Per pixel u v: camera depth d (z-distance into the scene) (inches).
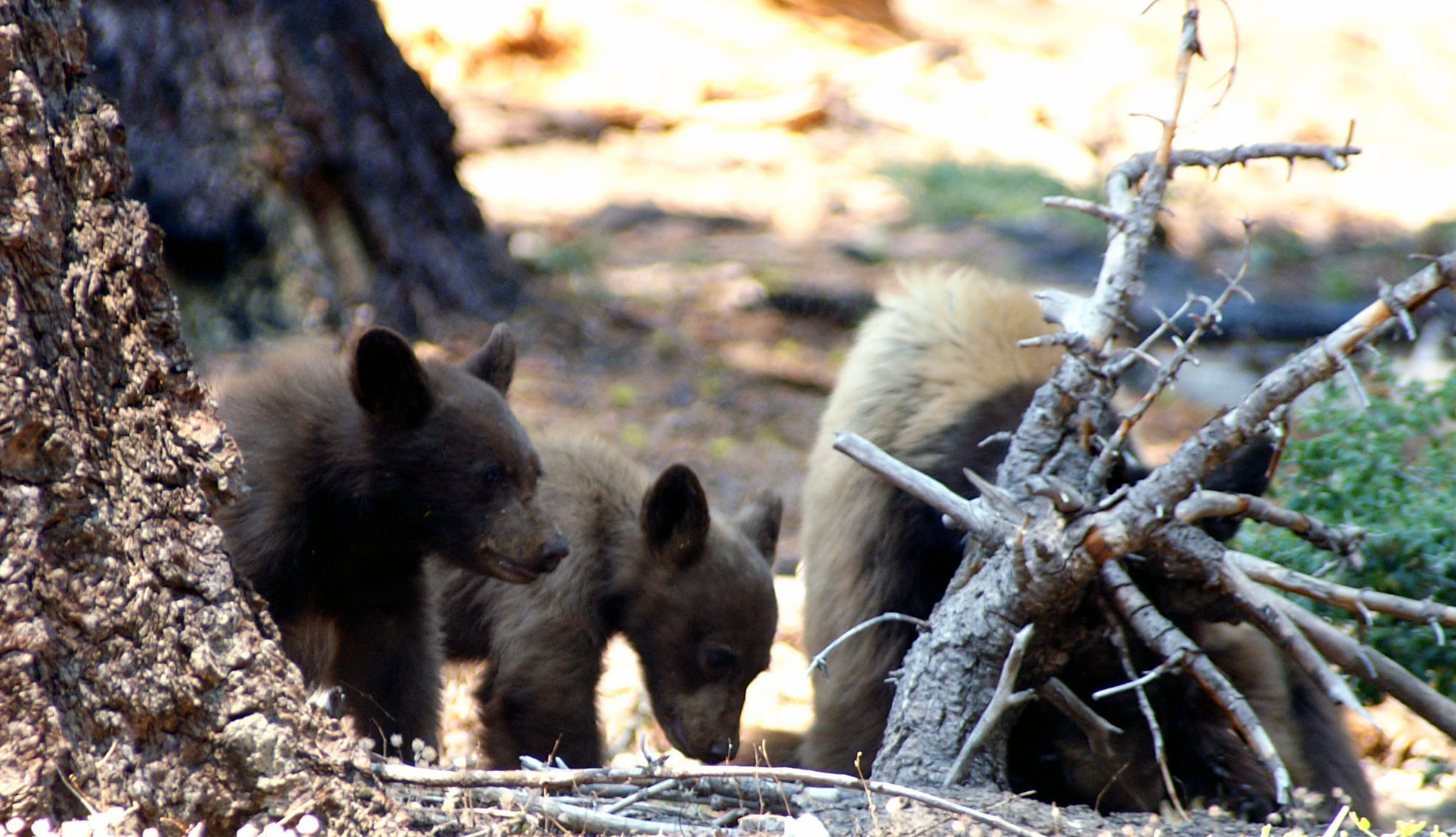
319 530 338.3
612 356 941.8
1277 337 1130.7
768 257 1243.2
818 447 403.9
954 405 359.9
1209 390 992.9
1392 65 1991.9
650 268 1181.1
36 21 212.1
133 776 216.4
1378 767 459.2
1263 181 1627.7
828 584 376.8
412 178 860.6
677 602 409.4
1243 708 279.1
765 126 1702.8
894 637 360.2
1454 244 1375.5
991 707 289.6
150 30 756.0
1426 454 445.1
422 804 249.6
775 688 522.6
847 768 362.3
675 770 238.4
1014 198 1465.3
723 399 908.0
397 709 357.4
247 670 227.0
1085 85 1827.0
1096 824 281.1
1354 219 1520.7
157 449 226.2
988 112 1765.5
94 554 215.6
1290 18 2095.2
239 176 767.1
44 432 209.8
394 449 339.6
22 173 208.2
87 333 218.2
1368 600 275.3
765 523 465.4
